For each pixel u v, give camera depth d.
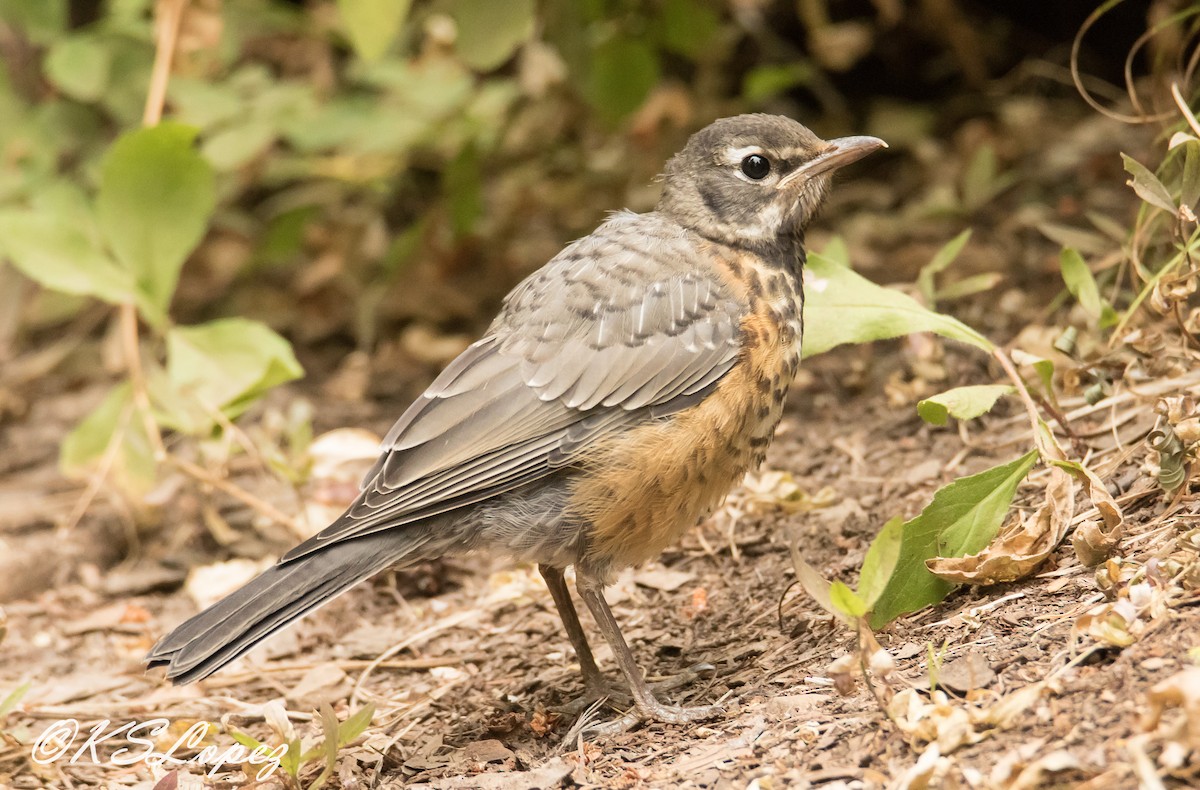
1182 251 8.70
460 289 16.14
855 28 17.16
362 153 15.62
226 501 12.52
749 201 8.91
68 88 14.43
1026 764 5.95
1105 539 7.59
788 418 12.18
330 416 14.00
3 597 11.52
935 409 8.16
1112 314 9.20
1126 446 8.96
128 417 12.02
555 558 8.46
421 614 10.73
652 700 8.17
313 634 10.57
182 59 14.73
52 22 14.98
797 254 9.08
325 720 7.43
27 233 11.76
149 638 10.81
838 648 8.13
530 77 16.19
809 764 6.67
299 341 15.98
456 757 8.17
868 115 17.88
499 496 8.35
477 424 8.29
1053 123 16.72
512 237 16.58
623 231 9.08
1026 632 7.26
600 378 8.34
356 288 16.38
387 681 9.73
